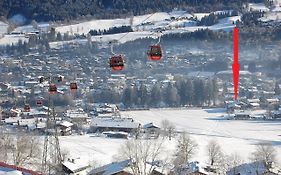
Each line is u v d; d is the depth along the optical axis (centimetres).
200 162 16088
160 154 17000
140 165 13862
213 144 17100
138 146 16625
